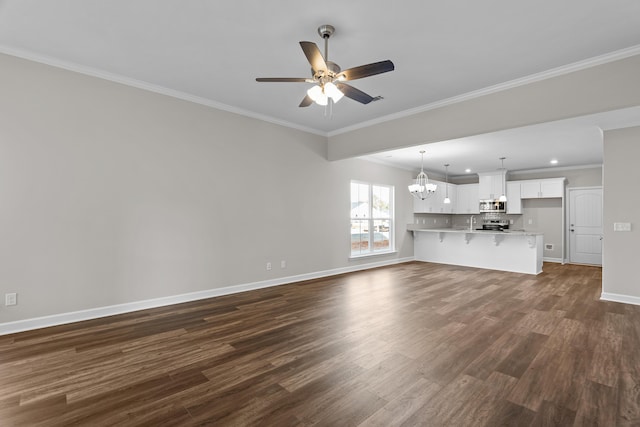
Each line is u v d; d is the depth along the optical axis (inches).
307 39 109.7
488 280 220.4
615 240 167.9
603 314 144.5
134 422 68.9
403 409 73.8
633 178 163.2
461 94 154.3
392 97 158.7
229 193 177.6
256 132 189.9
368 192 277.4
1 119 115.3
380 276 233.8
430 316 141.1
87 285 132.8
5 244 115.8
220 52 119.3
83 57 123.8
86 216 132.4
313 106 174.7
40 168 122.4
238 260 181.9
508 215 345.7
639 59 111.2
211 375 89.0
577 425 67.9
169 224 155.3
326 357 100.5
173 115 156.6
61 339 112.7
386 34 106.0
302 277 216.2
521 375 89.4
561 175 315.3
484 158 273.3
